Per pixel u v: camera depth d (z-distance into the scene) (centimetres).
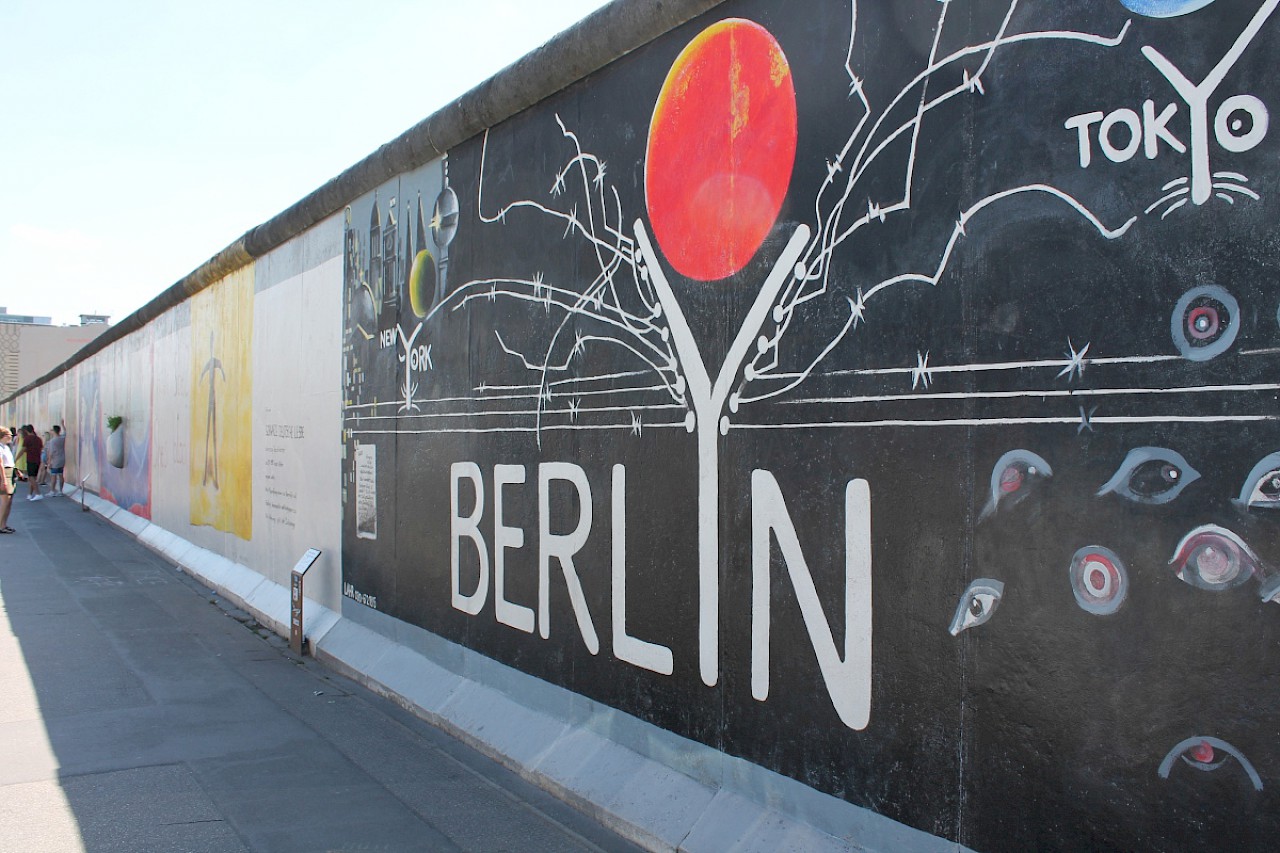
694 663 399
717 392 388
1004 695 278
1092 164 260
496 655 549
